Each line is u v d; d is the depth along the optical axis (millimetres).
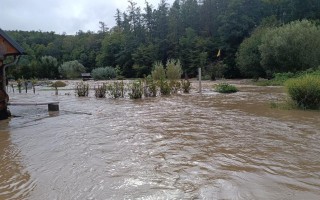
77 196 4262
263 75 37219
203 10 62656
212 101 15211
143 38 68188
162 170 5148
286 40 30172
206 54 51250
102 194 4285
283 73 29500
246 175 4816
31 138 7973
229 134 7637
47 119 11078
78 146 6906
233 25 51812
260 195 4074
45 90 27703
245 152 6062
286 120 9359
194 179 4711
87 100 17625
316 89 11227
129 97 18344
